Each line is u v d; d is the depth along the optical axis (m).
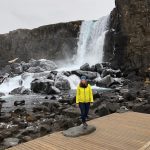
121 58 45.91
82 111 13.16
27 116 20.62
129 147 10.98
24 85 42.72
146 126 14.02
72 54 61.12
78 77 41.81
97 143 11.59
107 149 10.85
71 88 40.25
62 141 11.95
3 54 70.50
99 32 56.06
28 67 52.19
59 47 64.00
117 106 20.80
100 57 53.75
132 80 40.72
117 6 48.03
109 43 51.50
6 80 44.22
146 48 42.44
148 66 41.88
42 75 43.09
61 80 39.16
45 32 67.06
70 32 63.12
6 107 26.23
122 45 45.81
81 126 13.66
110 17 53.69
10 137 15.44
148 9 42.66
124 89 33.59
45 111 22.69
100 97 27.62
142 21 43.12
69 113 20.41
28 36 69.56
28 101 29.88
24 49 69.25
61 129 16.78
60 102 27.23
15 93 37.38
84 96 13.07
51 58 64.69
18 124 18.39
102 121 15.29
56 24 65.50
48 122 18.22
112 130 13.41
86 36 59.12
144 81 40.44
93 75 41.69
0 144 14.09
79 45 60.16
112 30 50.84
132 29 44.16
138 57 43.03
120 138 12.15
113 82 38.41
